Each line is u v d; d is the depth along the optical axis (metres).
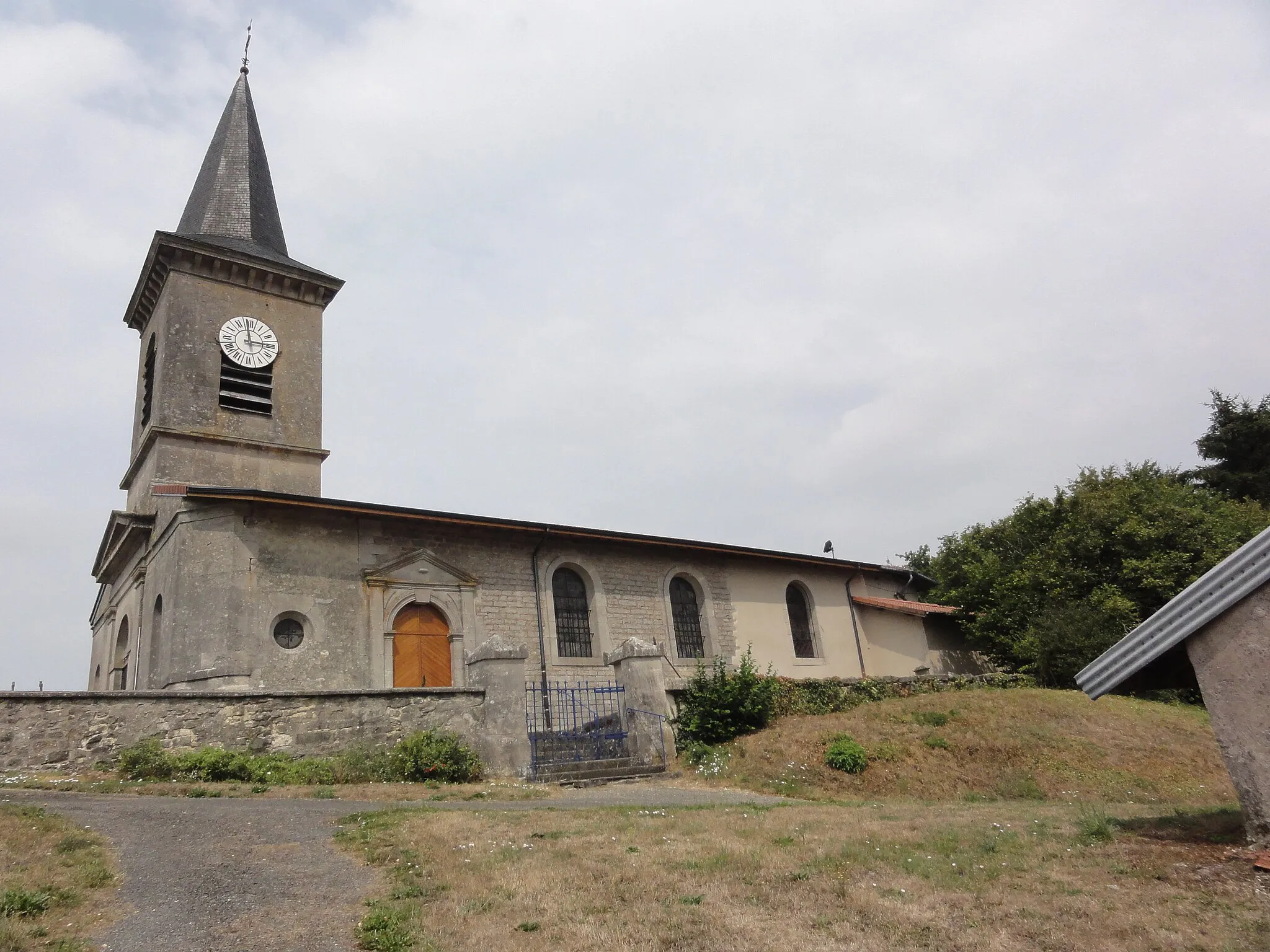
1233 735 5.96
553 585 19.75
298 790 10.59
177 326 19.75
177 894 6.08
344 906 5.91
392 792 10.84
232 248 21.02
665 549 21.70
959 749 13.88
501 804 10.33
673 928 5.37
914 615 24.45
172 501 17.38
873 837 7.66
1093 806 8.72
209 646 15.09
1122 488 23.41
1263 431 30.95
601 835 8.00
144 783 10.27
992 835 7.38
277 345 21.05
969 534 26.12
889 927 5.30
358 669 16.34
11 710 10.56
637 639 15.84
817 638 24.33
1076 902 5.45
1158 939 4.80
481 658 13.80
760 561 23.72
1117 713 15.58
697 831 8.22
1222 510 24.00
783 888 6.17
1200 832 6.59
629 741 14.99
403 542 17.78
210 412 19.52
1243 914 4.97
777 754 13.93
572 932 5.33
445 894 6.15
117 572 21.48
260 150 25.44
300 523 16.61
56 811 8.38
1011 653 22.02
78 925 5.37
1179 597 6.17
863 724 15.12
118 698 11.21
